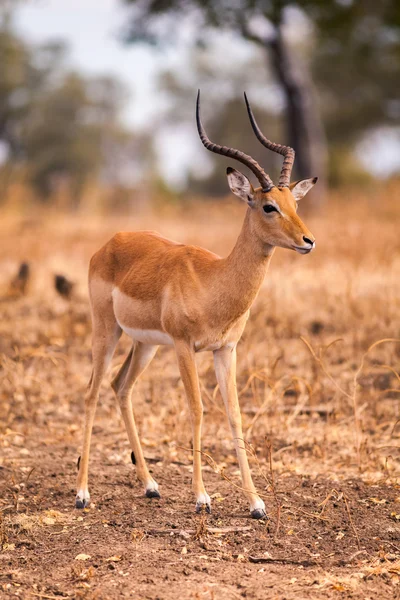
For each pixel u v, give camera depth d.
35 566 7.30
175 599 6.62
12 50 67.69
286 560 7.31
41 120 72.12
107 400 12.48
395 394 12.20
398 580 6.95
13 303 17.41
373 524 8.05
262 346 14.07
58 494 9.01
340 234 21.44
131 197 59.72
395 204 25.23
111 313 9.34
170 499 8.79
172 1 31.30
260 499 8.30
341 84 61.78
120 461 10.03
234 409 8.42
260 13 30.69
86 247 24.25
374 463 9.76
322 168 35.22
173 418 11.12
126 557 7.38
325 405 11.83
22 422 11.49
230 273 8.27
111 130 76.75
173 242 9.44
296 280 17.45
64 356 13.20
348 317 15.11
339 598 6.63
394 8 31.72
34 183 70.94
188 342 8.40
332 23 32.50
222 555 7.42
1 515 8.19
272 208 8.10
